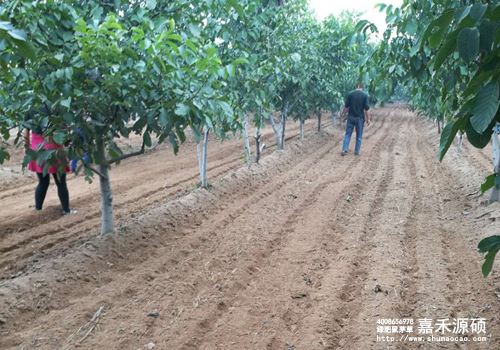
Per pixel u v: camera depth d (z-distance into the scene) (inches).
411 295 134.5
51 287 134.5
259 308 127.9
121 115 138.8
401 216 213.6
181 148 478.3
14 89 133.2
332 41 394.6
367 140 548.1
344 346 109.5
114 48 114.2
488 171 290.2
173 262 160.4
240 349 107.5
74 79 125.3
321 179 303.1
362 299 132.3
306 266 156.8
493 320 116.6
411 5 137.5
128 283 141.1
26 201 259.6
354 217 214.8
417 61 143.7
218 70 132.8
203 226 200.2
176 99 129.2
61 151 141.5
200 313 124.2
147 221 190.2
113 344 108.6
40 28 119.4
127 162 396.2
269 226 200.4
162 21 131.3
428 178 302.4
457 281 142.1
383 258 161.5
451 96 159.0
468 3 120.5
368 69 167.0
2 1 108.7
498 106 47.6
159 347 107.7
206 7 161.9
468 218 199.6
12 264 165.2
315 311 125.1
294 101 385.1
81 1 140.2
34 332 112.9
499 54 54.7
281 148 402.6
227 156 424.2
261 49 261.6
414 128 727.1
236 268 154.3
